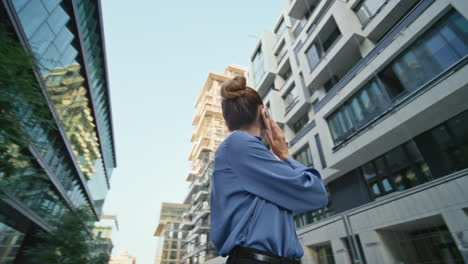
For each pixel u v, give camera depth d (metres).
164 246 53.81
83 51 15.49
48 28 11.50
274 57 19.14
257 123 0.83
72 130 16.81
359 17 10.30
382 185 8.20
